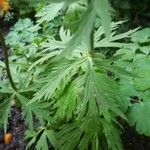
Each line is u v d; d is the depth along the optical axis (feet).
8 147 1.66
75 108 1.30
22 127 1.72
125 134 1.58
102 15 0.78
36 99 1.27
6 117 1.31
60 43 1.40
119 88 1.38
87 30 0.79
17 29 2.04
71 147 1.29
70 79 1.32
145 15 2.03
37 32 2.00
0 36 1.26
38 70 1.42
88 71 1.24
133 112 1.38
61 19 1.86
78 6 1.36
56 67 1.31
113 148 1.24
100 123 1.27
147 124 1.35
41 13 1.41
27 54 1.69
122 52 1.55
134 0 2.01
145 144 1.55
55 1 1.01
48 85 1.27
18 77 1.44
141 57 1.53
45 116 1.33
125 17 1.98
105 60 1.29
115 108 1.22
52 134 1.44
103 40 1.36
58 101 1.33
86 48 1.31
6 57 1.30
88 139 1.28
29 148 1.62
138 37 1.63
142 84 1.43
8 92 1.36
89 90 1.23
